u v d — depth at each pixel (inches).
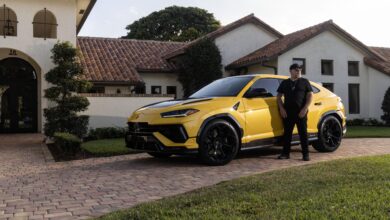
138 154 335.3
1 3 503.2
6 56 636.1
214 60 751.1
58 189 209.5
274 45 781.3
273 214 141.3
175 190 199.8
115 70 713.6
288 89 281.1
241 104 275.9
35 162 318.0
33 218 158.9
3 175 259.4
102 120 552.7
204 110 259.8
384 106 768.9
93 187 211.2
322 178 201.3
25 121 656.4
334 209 144.7
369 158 264.1
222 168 256.7
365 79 799.7
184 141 251.3
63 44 489.7
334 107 324.5
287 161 280.5
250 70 778.8
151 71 756.6
